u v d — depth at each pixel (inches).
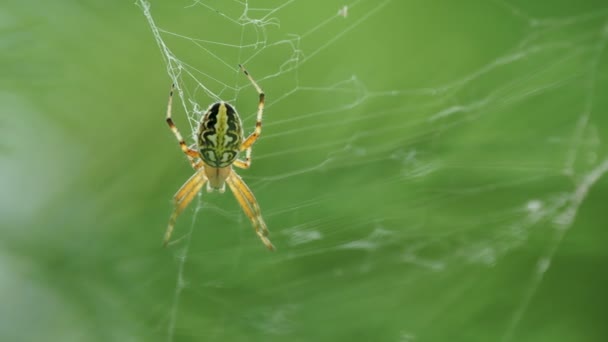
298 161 9.8
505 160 9.7
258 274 10.0
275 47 10.0
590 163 10.0
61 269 9.3
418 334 10.1
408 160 9.7
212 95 9.9
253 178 10.0
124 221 9.6
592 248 10.0
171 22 9.7
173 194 9.8
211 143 9.7
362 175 9.7
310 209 9.7
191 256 9.9
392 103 10.0
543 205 10.1
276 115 10.0
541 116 9.9
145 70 9.7
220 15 9.8
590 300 10.0
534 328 10.0
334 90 10.1
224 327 9.8
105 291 9.4
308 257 10.1
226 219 10.1
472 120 9.8
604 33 10.1
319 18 10.0
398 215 9.8
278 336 10.0
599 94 10.0
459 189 9.7
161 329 9.5
